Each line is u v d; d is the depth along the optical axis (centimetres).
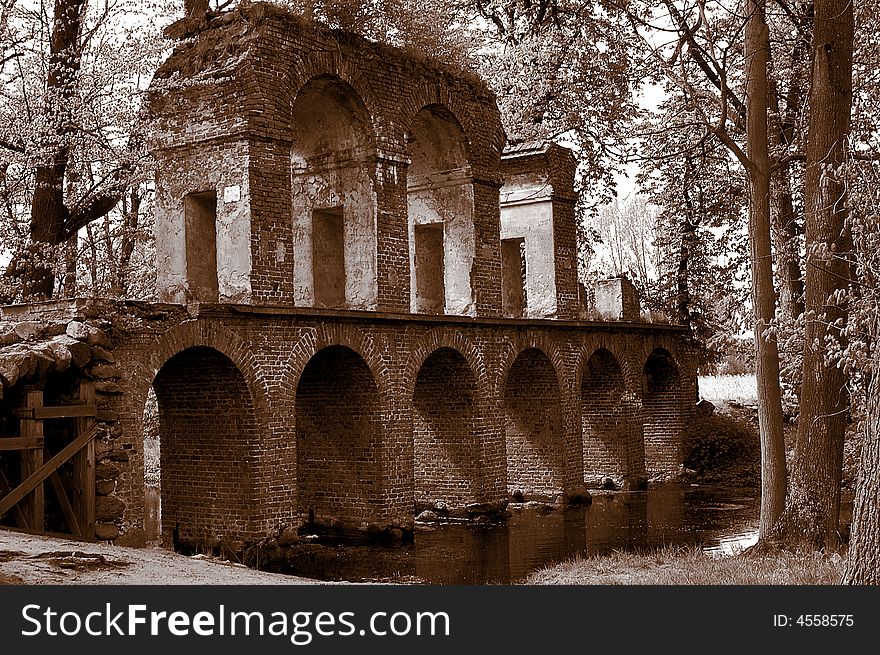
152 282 2425
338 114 2066
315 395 2064
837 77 1494
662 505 2448
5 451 1453
